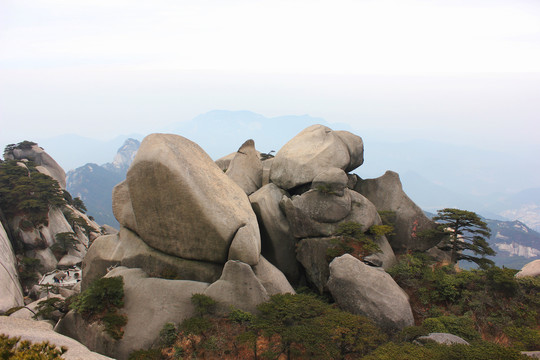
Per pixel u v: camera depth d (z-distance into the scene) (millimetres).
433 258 28984
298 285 29828
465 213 27359
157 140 25188
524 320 21844
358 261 23609
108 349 20453
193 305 22062
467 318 22016
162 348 19906
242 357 19125
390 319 21719
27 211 56906
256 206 30281
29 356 10781
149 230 25516
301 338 17562
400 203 31594
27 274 51375
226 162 42844
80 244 63906
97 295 21688
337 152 32938
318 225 28469
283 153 34469
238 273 22766
